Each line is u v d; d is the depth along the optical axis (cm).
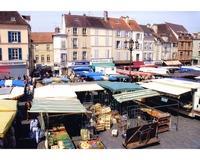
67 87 1844
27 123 1568
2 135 919
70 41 3978
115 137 1392
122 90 1858
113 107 1906
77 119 1523
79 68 3722
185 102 1838
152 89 1872
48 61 5003
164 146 1270
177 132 1489
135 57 4497
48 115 1316
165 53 4847
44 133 1345
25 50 3291
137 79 3058
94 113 1609
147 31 4772
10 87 1859
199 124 1644
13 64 3231
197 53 5097
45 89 1731
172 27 5231
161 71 3131
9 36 3172
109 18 4441
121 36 4334
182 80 2141
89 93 2208
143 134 1266
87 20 4156
